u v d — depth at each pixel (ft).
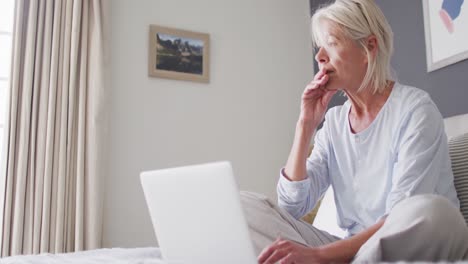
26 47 7.72
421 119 3.68
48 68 7.79
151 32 8.90
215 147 9.16
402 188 3.38
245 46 9.82
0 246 7.24
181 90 9.07
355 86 4.13
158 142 8.70
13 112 7.46
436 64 6.73
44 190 7.38
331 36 4.12
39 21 7.86
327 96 4.36
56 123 7.72
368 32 4.02
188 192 2.74
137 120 8.60
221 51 9.58
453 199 3.78
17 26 7.68
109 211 8.11
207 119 9.20
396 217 2.58
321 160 4.66
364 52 4.07
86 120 7.96
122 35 8.72
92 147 7.79
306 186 4.32
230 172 2.50
